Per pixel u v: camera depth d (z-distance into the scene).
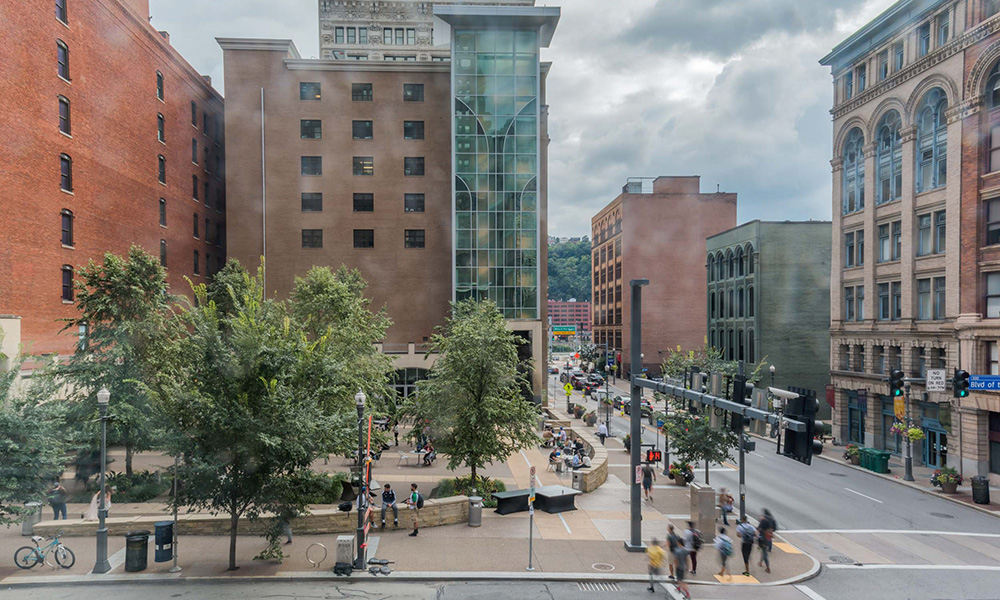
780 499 27.19
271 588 16.05
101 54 38.72
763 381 53.72
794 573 17.72
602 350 105.75
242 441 16.50
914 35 36.62
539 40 54.47
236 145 55.34
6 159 30.11
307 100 56.19
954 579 17.53
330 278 38.12
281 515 17.20
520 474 30.86
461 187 54.28
